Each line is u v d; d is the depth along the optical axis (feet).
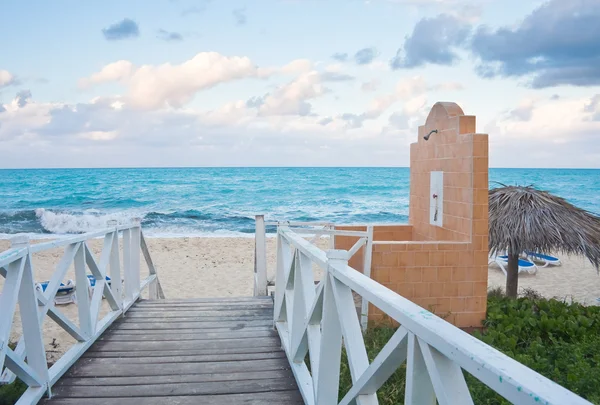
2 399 11.67
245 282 40.88
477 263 19.52
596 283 41.37
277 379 12.16
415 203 25.18
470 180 19.31
